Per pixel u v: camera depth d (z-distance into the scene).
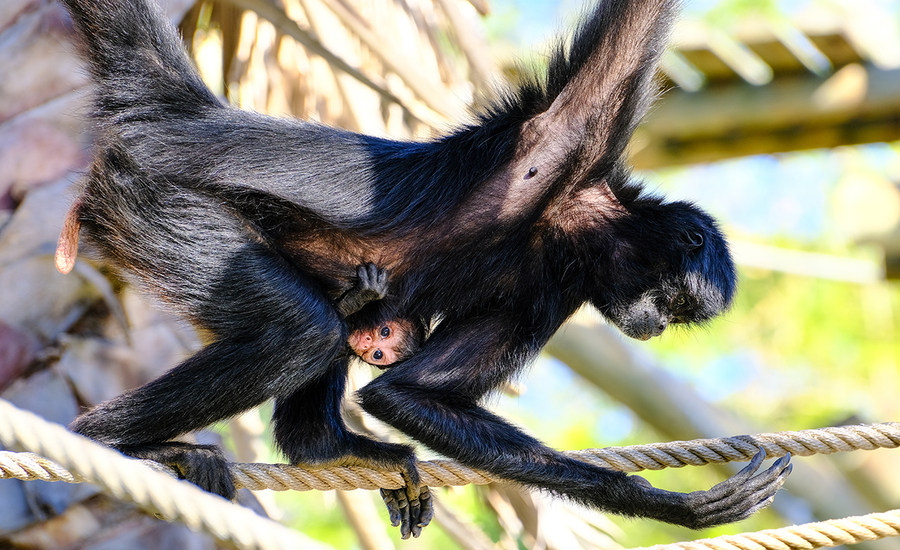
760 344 61.97
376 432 23.75
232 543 10.51
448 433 17.64
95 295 20.86
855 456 38.06
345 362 20.09
